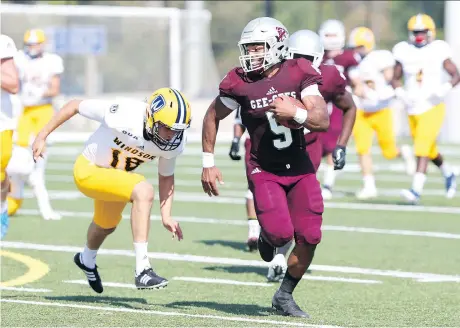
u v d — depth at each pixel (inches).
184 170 2500.0
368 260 1236.5
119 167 907.4
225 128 3425.2
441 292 1035.3
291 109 821.9
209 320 876.6
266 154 877.2
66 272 1137.4
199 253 1284.4
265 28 847.7
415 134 1743.4
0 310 916.0
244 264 1204.5
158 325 852.6
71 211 1705.2
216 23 4645.7
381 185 2164.1
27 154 1396.4
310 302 978.1
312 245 879.1
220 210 1743.4
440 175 2400.3
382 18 4343.0
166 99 856.3
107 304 952.9
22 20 3324.3
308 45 1067.3
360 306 957.8
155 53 3550.7
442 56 1713.8
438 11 4355.3
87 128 3341.5
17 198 1603.1
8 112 1164.5
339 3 4291.3
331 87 1021.8
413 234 1456.7
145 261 868.0
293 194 884.0
